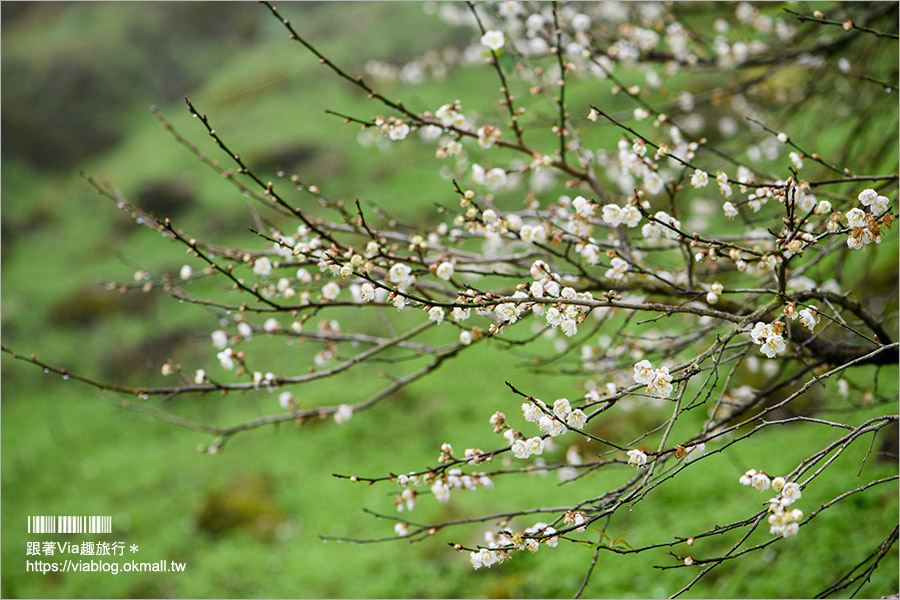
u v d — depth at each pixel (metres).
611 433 7.98
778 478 2.14
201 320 12.77
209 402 11.33
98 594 7.69
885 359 3.23
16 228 16.11
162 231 2.94
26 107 18.97
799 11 4.58
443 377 10.37
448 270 2.56
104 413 11.45
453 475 2.68
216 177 16.09
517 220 2.93
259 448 10.03
